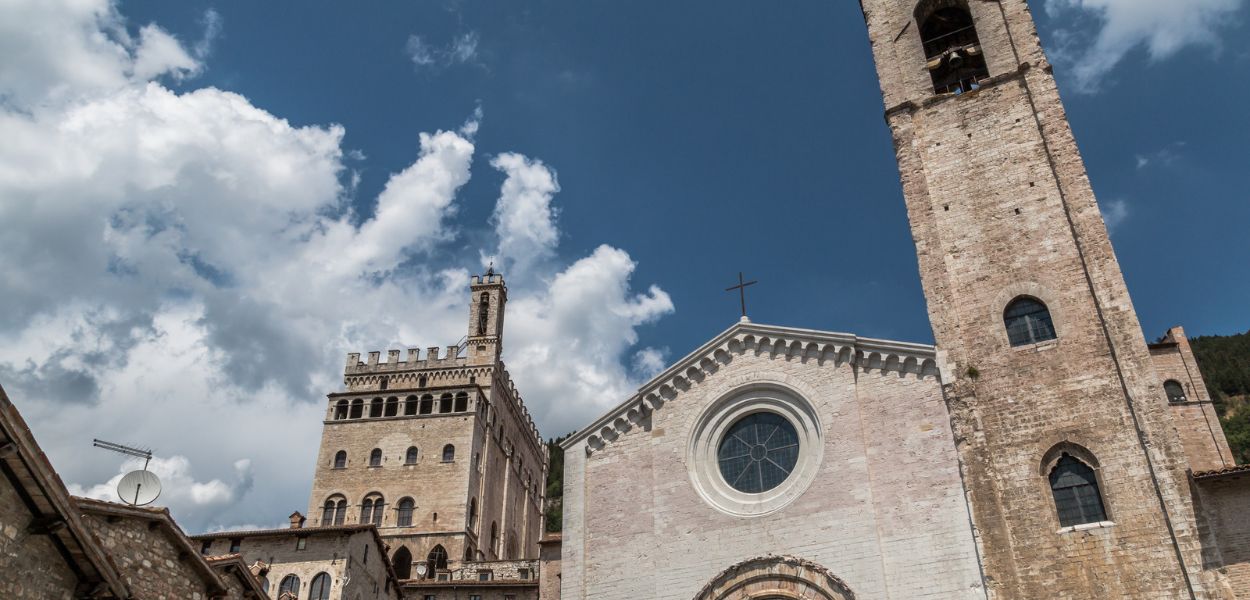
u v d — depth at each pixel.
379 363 94.62
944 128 41.66
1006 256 37.09
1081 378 33.19
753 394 38.53
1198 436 44.25
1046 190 37.75
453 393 89.69
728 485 37.16
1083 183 37.00
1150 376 31.92
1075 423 32.44
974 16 44.03
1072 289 35.12
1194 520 29.06
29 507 19.11
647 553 36.66
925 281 37.91
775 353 38.75
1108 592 29.34
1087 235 35.78
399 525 82.50
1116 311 33.69
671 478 37.94
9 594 18.52
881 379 36.09
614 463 39.56
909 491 33.44
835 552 33.41
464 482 83.81
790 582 33.69
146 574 24.86
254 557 50.62
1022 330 35.34
